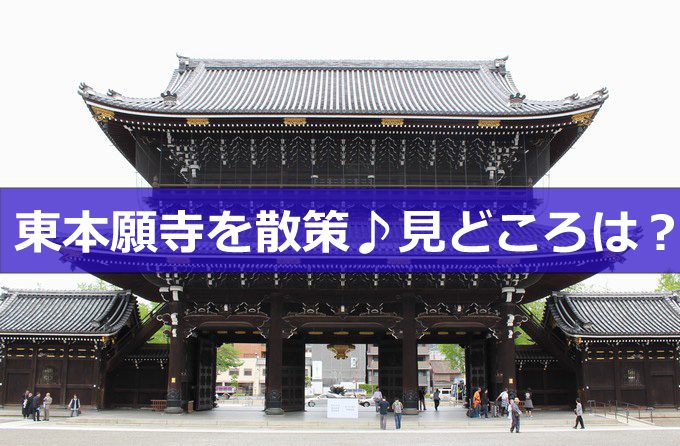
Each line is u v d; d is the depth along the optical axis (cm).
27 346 3644
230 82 4428
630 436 2709
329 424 3067
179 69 4688
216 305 3475
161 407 3778
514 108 3550
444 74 4725
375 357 10831
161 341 6109
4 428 2939
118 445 2347
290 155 3647
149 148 3669
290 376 3806
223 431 2884
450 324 3425
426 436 2711
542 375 3981
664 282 5944
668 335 3578
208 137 3572
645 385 3659
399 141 3609
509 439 2594
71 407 3372
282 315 3438
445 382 10850
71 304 3928
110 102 3303
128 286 4047
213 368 4222
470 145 3638
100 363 3675
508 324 3403
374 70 4756
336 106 3778
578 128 3572
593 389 3653
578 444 2431
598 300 4019
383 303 3453
